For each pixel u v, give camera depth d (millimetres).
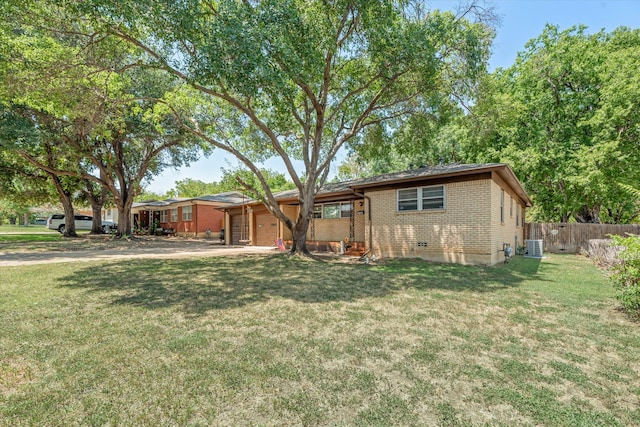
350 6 8672
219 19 6742
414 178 11117
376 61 9898
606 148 15648
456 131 21922
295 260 10961
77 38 9891
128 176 22156
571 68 18406
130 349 3354
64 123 15109
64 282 6875
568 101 19000
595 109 18109
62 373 2836
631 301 4398
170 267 9195
